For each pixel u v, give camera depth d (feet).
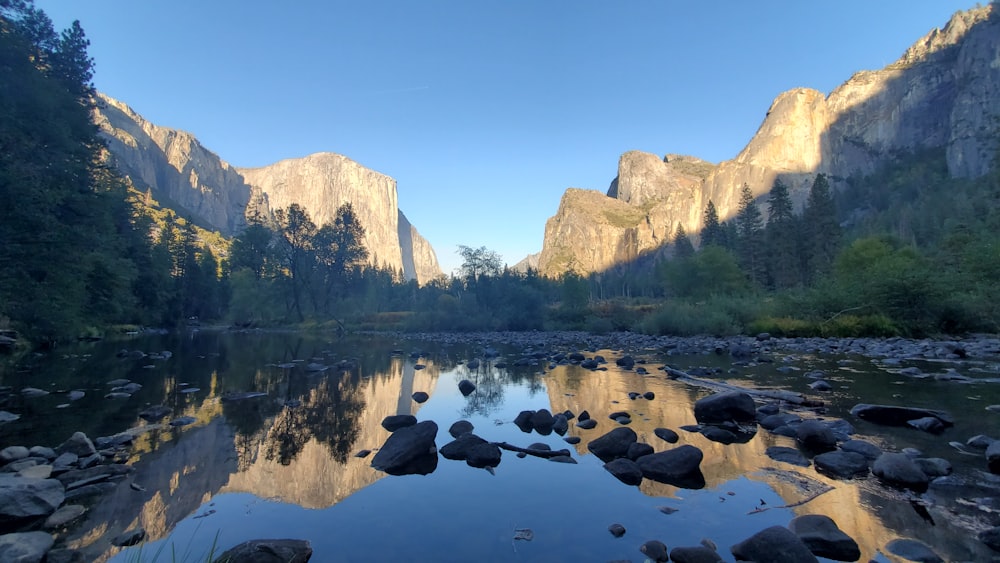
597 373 49.29
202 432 26.27
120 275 94.32
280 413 31.58
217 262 270.67
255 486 18.04
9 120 57.00
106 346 86.17
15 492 14.42
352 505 16.08
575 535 13.58
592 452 22.13
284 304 212.23
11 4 75.41
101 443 23.06
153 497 16.80
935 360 52.03
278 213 214.90
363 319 197.57
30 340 74.18
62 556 12.42
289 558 12.10
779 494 16.28
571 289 176.04
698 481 17.83
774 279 232.94
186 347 90.53
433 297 235.20
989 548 12.05
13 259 55.26
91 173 87.25
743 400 27.84
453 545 13.08
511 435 25.67
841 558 11.94
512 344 99.96
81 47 89.97
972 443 20.90
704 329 104.32
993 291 80.89
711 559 11.55
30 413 30.22
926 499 15.35
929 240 233.14
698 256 183.42
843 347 68.39
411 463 20.83
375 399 36.81
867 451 19.93
